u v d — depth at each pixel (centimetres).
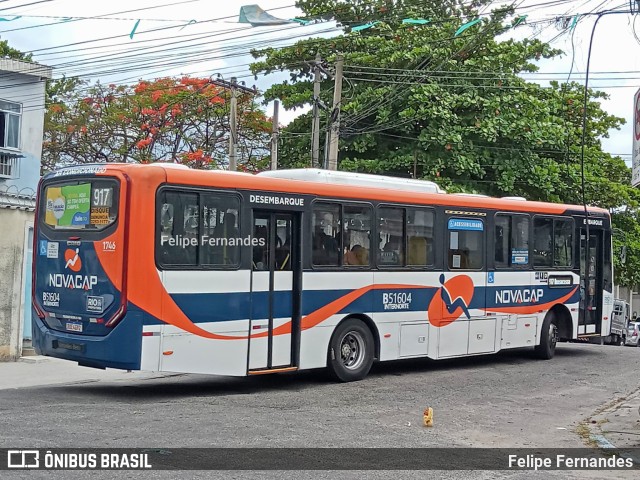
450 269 1478
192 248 1116
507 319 1593
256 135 3431
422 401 1166
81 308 1104
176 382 1327
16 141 2011
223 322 1147
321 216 1279
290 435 883
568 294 1736
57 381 1352
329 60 2420
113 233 1074
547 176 2495
